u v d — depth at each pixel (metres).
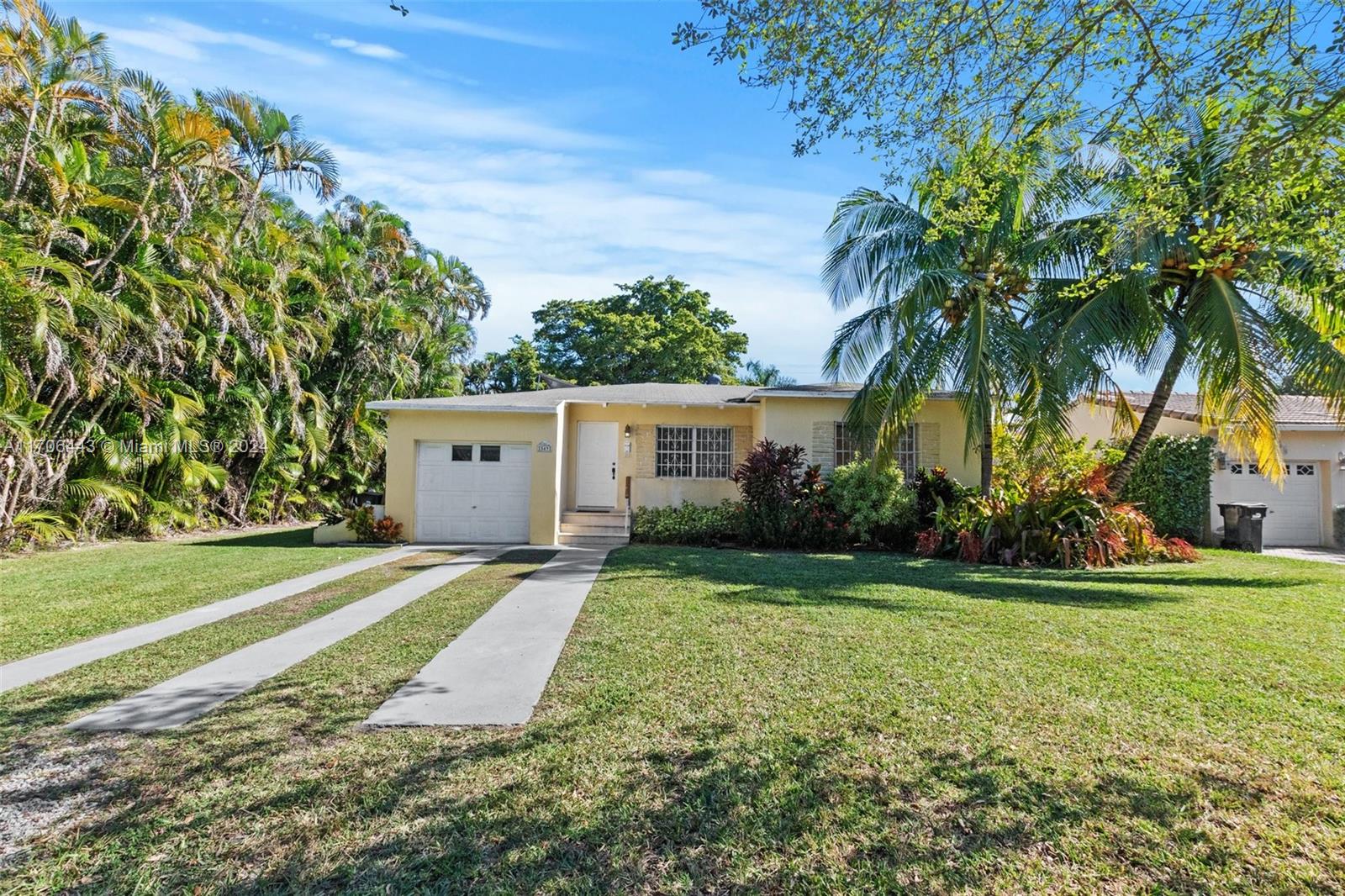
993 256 12.10
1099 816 2.82
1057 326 11.91
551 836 2.69
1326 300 9.12
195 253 13.27
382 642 5.58
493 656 5.13
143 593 7.92
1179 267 10.77
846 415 13.60
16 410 11.27
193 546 13.03
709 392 16.69
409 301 22.50
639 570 9.52
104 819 2.83
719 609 6.79
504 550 12.23
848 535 12.44
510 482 13.68
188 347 14.12
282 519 19.16
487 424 13.59
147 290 12.35
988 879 2.43
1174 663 4.88
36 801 2.97
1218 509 14.55
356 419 20.06
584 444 15.62
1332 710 3.96
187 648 5.43
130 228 12.45
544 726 3.76
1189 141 5.50
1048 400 10.98
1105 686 4.38
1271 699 4.15
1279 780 3.12
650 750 3.45
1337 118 3.88
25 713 4.00
